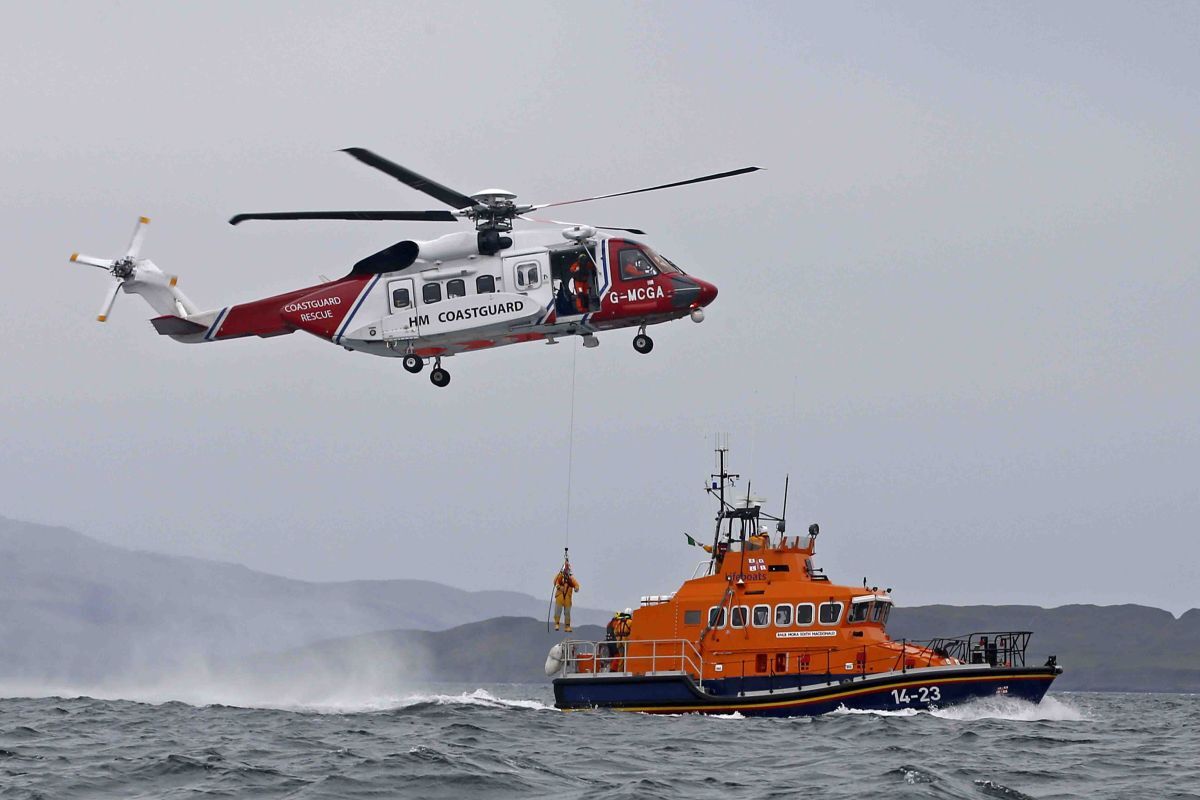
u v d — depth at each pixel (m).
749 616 88.44
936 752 68.12
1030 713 86.69
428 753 61.16
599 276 88.38
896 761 63.84
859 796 53.06
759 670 87.50
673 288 87.94
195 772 57.66
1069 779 60.50
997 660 88.69
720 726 80.19
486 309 88.81
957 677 84.94
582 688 89.56
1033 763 65.56
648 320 89.88
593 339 92.88
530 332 90.38
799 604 87.88
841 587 88.50
